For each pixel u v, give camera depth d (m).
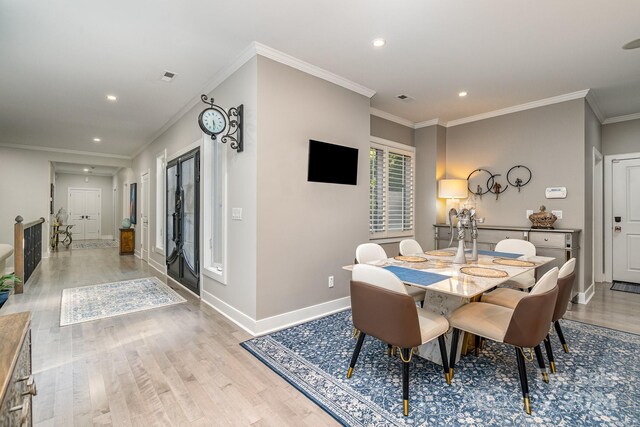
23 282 4.23
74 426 1.65
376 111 4.42
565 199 3.87
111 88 3.69
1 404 0.63
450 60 3.01
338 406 1.80
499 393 1.92
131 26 2.46
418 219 5.06
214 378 2.10
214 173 3.88
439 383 2.03
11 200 6.55
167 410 1.78
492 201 4.51
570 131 3.82
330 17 2.35
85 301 3.80
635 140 4.53
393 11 2.27
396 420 1.68
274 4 2.20
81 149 7.19
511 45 2.74
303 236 3.12
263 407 1.81
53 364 2.28
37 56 2.93
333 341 2.66
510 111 4.32
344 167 3.43
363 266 1.93
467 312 2.11
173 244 4.92
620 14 2.29
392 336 1.78
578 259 3.73
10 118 4.82
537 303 1.72
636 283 4.61
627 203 4.65
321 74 3.22
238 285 3.06
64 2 2.16
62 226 10.17
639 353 2.46
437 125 4.86
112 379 2.09
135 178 7.69
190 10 2.26
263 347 2.54
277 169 2.91
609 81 3.47
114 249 8.73
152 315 3.32
